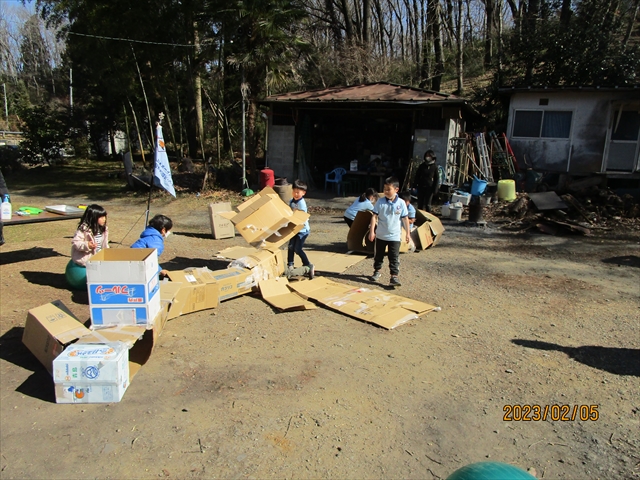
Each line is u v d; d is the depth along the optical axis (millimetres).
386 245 6555
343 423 3383
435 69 24656
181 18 17453
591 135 14422
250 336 4805
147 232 5602
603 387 3918
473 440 3230
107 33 17922
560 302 6043
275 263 6520
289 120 16047
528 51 17516
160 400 3648
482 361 4348
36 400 3641
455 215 11586
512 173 14531
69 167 24094
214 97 25172
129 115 26562
